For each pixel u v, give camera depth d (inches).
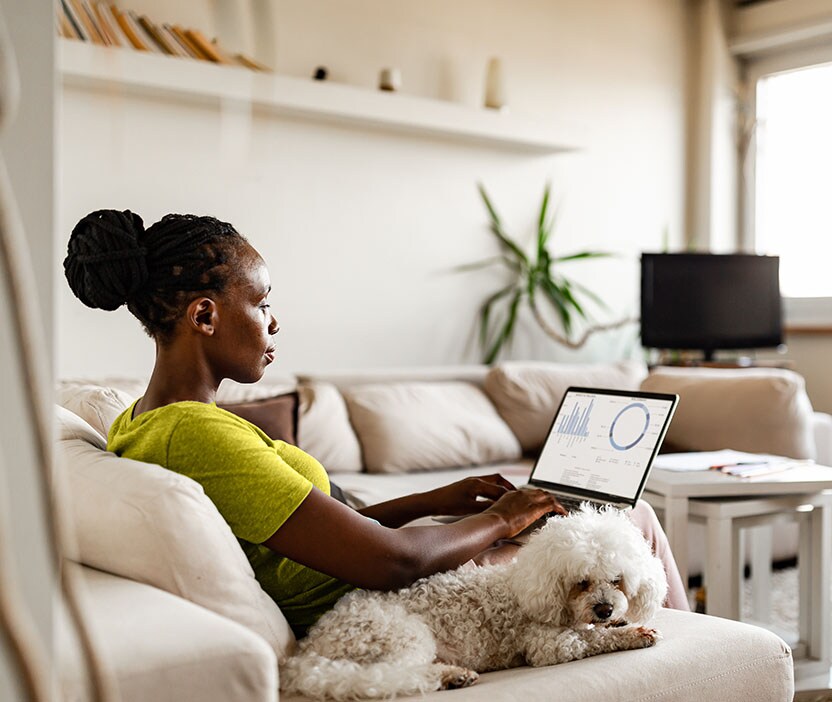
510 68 184.9
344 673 44.7
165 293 52.2
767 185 211.8
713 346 182.1
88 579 45.2
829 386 195.5
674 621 58.7
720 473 100.7
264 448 50.7
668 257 181.6
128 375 137.9
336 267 162.7
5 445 23.6
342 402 137.3
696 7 213.9
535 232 189.3
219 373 54.8
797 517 101.9
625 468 76.0
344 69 162.2
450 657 50.8
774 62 209.3
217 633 38.6
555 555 50.4
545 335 191.0
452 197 176.9
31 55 24.1
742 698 53.9
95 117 131.2
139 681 35.6
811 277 204.1
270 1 40.9
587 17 196.2
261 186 152.2
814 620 101.3
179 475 46.6
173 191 141.2
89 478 48.0
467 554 56.2
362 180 165.2
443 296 176.4
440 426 139.2
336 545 49.5
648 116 207.0
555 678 47.9
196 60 130.6
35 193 24.1
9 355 23.5
